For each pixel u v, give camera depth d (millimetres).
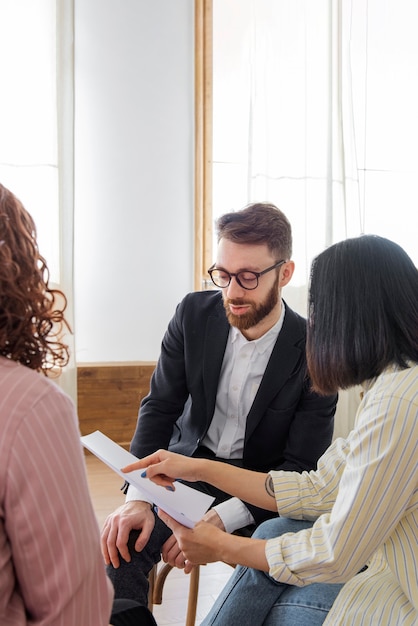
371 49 3900
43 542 664
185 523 1146
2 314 713
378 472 923
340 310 1017
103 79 3453
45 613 685
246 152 3691
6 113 3250
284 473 1294
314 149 3717
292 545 1053
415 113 4000
